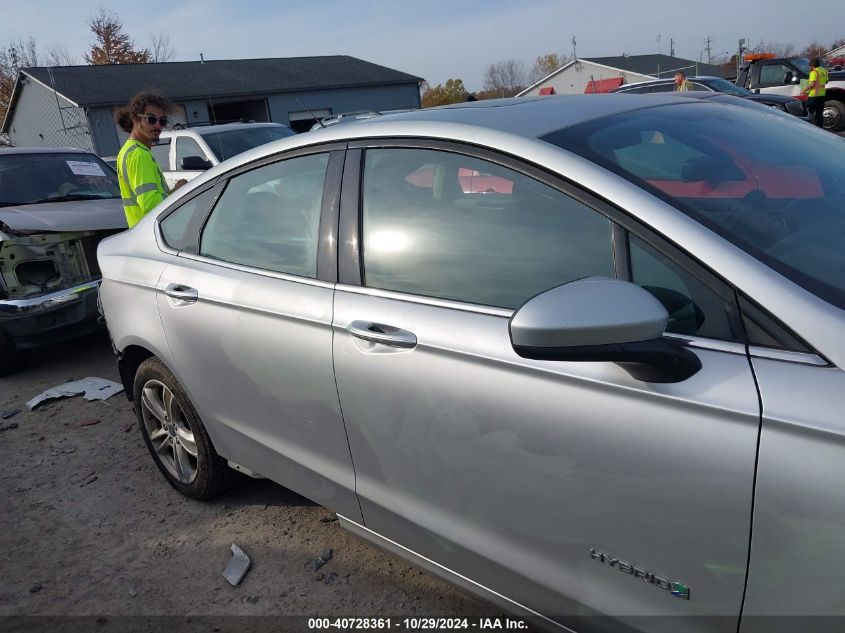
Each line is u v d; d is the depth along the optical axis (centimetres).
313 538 295
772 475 134
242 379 260
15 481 370
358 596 258
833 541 128
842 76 1644
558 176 177
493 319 183
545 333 143
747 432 137
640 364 148
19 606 271
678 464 146
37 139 2962
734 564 143
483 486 188
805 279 146
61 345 611
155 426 342
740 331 144
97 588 277
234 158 278
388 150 219
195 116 2861
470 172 196
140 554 296
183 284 279
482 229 192
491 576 195
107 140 2641
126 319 313
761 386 137
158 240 306
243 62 3412
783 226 166
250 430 268
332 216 229
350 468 230
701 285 151
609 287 146
